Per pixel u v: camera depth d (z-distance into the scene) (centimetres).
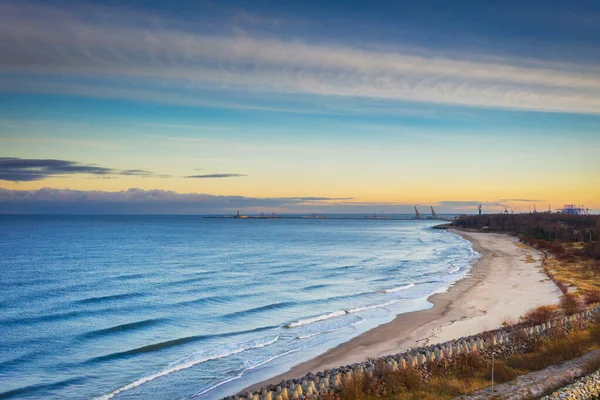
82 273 7825
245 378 2877
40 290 6150
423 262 9694
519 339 3028
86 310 4903
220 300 5450
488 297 5278
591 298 4703
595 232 12250
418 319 4331
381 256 11206
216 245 14538
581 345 3027
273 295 5784
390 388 2325
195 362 3188
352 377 2388
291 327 4150
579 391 2211
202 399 2559
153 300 5450
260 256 11062
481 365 2673
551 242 12212
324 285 6588
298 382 2466
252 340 3731
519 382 2403
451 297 5388
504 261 9181
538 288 5797
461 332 3778
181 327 4181
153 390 2697
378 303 5191
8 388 2738
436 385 2392
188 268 8594
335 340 3709
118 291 6078
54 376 2941
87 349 3506
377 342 3612
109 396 2616
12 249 12169
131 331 4044
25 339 3781
